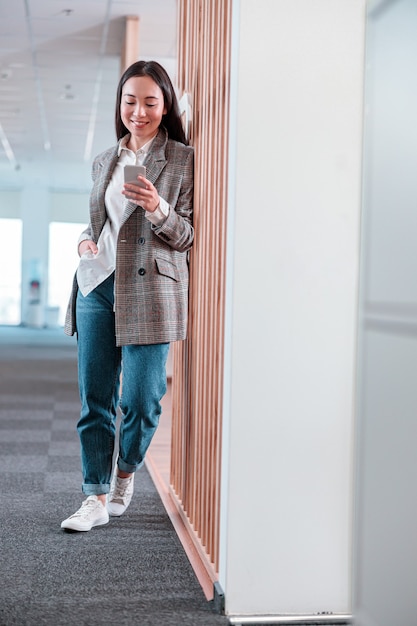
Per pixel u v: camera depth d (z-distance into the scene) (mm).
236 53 2258
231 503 2252
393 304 2318
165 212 2713
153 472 4051
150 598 2348
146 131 2906
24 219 20312
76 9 7043
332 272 2289
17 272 20625
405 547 2312
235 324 2250
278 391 2271
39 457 4449
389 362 2336
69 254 20703
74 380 8438
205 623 2176
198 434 2873
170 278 2836
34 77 9516
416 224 2359
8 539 2875
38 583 2436
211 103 2703
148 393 2885
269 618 2240
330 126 2277
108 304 2918
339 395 2301
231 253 2275
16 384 7891
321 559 2289
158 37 7680
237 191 2242
